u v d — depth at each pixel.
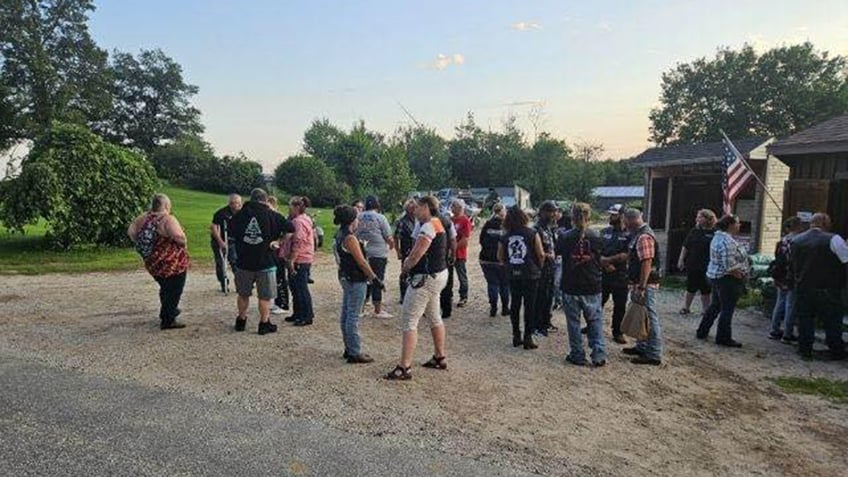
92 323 7.93
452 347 7.36
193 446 4.17
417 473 3.90
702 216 10.03
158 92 81.19
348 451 4.19
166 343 6.95
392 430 4.61
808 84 50.25
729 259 7.83
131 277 12.38
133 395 5.18
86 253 15.67
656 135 58.88
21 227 15.31
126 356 6.38
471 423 4.86
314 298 10.59
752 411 5.55
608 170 84.56
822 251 7.26
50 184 15.13
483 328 8.53
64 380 5.52
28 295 9.93
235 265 7.53
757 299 11.36
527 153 69.81
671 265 14.83
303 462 3.98
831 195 10.77
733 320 9.77
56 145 16.09
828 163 11.04
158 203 7.44
